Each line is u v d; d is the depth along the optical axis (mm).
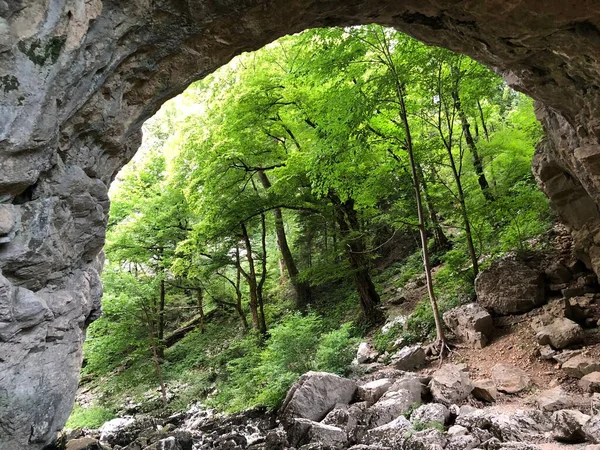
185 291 21469
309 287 19203
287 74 11984
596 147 7355
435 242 17047
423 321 11508
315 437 6742
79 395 17547
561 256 10461
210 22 5090
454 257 11742
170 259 17391
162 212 17594
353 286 18109
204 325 20703
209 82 14820
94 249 5457
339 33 9500
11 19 3449
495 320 10055
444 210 11406
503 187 11625
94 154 5203
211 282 20344
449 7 6055
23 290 4195
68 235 4812
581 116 7367
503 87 18828
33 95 3715
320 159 10844
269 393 9617
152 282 14562
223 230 15367
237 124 12977
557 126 8555
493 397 7570
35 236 4254
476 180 12914
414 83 10203
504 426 6109
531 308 9820
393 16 6547
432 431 5996
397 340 11391
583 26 5816
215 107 13828
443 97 10648
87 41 4152
